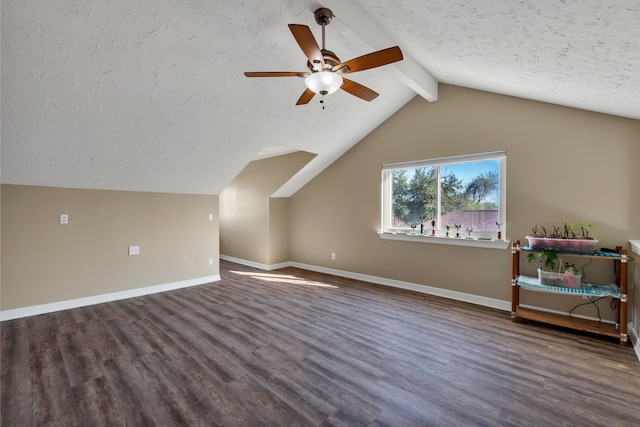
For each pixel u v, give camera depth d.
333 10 2.03
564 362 2.25
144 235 3.99
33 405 1.77
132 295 3.88
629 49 1.51
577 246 2.66
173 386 1.96
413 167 4.08
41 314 3.23
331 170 5.06
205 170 3.98
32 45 1.91
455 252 3.72
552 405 1.77
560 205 2.99
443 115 3.74
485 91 3.42
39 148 2.74
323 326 2.92
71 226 3.44
